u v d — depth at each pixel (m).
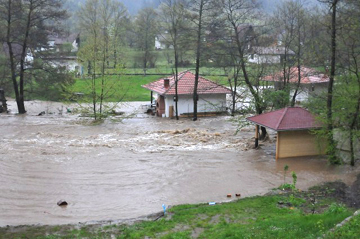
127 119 38.28
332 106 21.67
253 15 31.20
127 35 75.56
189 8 36.06
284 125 22.77
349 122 21.00
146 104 49.28
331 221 12.00
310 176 20.02
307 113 23.66
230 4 29.44
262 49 38.25
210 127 33.81
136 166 21.62
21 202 16.36
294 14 37.53
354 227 10.91
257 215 14.01
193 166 21.77
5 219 14.60
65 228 13.19
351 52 21.58
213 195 17.44
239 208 14.84
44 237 12.29
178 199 16.95
